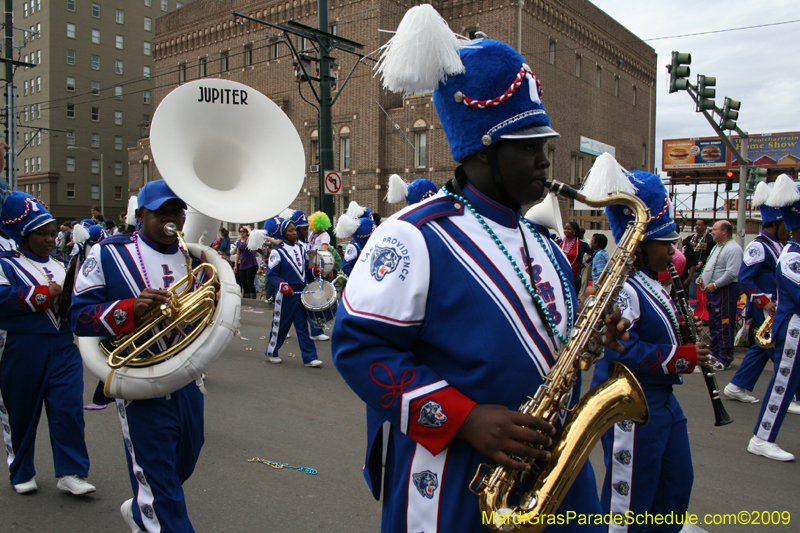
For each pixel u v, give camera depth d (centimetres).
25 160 5512
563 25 2508
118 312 263
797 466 435
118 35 5575
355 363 148
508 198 163
